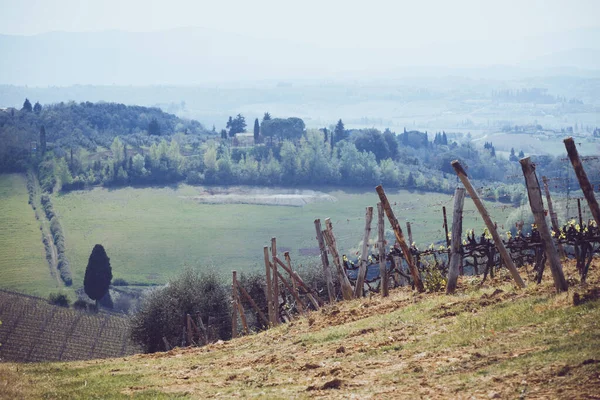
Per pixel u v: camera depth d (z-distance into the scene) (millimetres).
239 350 30141
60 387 24234
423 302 30438
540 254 31188
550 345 18594
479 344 20797
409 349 22312
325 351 24922
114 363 30719
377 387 18531
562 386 15531
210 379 23828
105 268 163250
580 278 28531
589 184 23531
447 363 19578
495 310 24984
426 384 17953
